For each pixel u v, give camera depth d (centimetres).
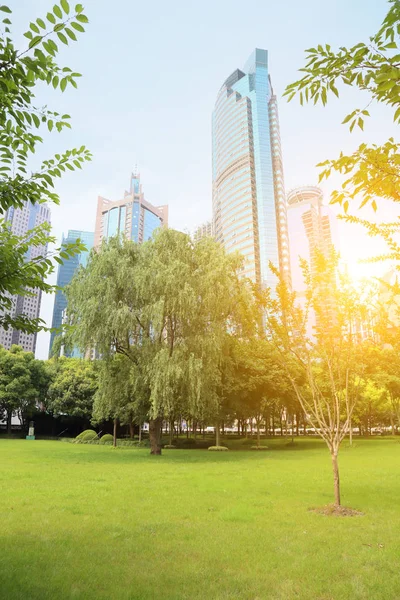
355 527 812
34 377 5706
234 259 2886
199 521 853
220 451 3284
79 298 2545
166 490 1236
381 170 319
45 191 487
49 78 398
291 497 1139
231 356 3111
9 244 502
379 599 479
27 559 605
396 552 643
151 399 2395
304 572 563
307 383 3316
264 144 19388
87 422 5875
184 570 570
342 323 1095
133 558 620
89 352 2722
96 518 867
